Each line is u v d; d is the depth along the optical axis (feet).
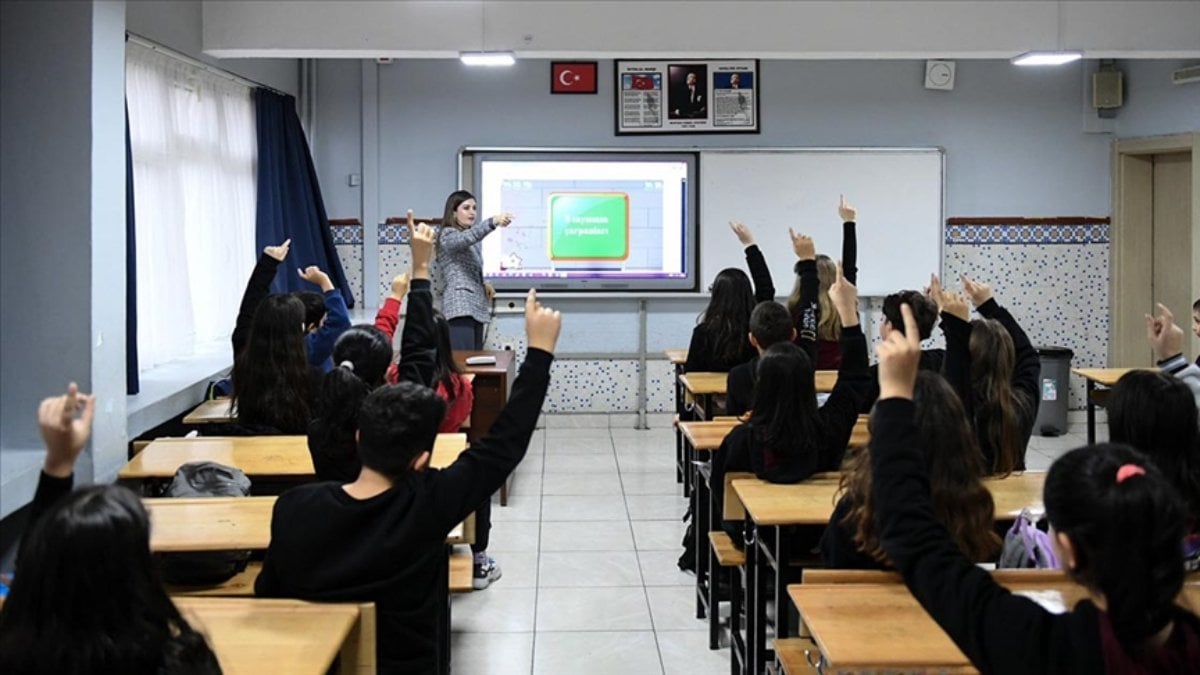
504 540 17.80
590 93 26.73
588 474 22.29
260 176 22.82
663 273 26.94
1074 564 4.77
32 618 4.59
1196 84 24.57
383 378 11.85
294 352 13.32
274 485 12.04
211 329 20.68
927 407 8.14
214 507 10.09
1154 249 27.09
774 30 20.66
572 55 20.83
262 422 13.33
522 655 13.20
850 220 17.30
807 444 11.37
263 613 7.47
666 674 12.67
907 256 27.02
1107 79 26.68
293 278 23.88
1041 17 20.68
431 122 26.71
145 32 17.20
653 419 27.45
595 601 15.02
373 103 26.58
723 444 12.46
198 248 20.06
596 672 12.73
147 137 17.65
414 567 7.87
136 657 4.63
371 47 20.18
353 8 20.12
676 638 13.74
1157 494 4.60
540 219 26.73
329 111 26.63
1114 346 27.35
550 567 16.44
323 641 7.04
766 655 11.46
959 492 8.05
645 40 20.57
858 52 20.75
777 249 26.89
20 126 12.39
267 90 23.08
